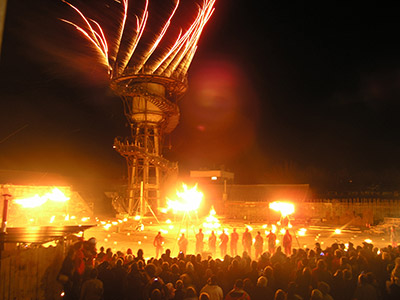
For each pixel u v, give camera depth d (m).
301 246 26.30
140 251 12.06
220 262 11.44
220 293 8.11
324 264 9.19
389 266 10.11
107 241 28.66
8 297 9.01
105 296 9.13
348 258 10.85
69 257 9.94
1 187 32.56
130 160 44.47
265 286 8.14
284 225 31.45
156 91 43.59
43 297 10.70
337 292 8.77
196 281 9.51
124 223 39.56
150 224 39.47
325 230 37.28
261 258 11.21
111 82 43.62
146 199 42.81
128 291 8.55
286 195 52.41
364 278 8.11
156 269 9.73
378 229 34.72
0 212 31.81
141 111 44.06
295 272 9.43
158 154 45.50
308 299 8.23
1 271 8.78
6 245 10.53
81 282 9.75
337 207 44.84
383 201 43.03
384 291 9.73
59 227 13.29
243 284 8.34
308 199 50.19
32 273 10.16
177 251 23.33
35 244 11.63
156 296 7.19
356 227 38.75
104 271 9.40
